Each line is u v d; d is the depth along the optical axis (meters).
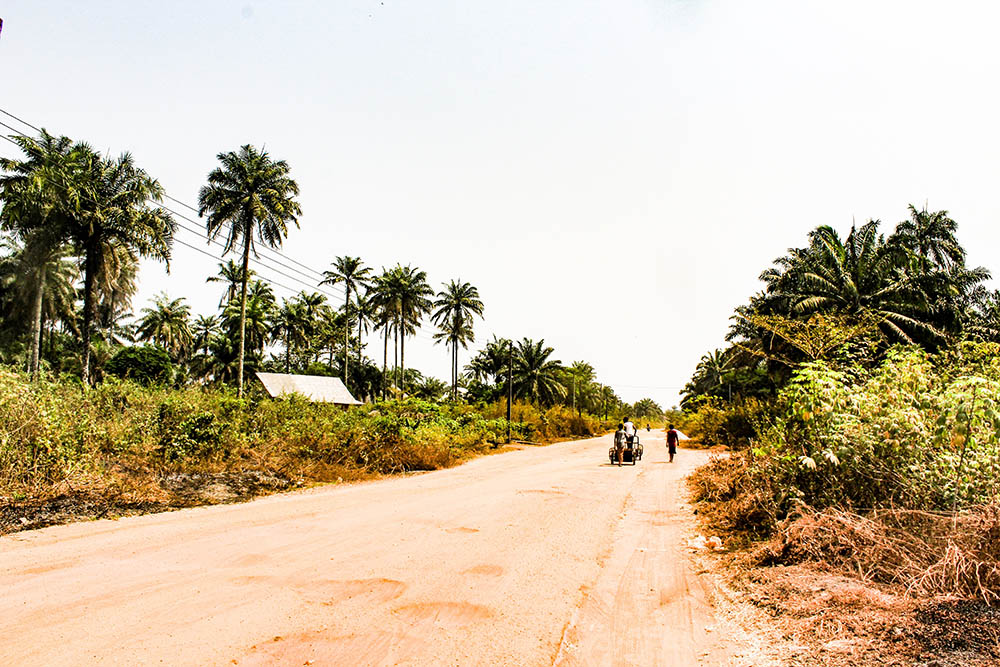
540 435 45.34
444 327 64.19
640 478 16.11
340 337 73.25
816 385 7.48
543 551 7.02
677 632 4.44
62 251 33.91
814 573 5.32
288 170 35.72
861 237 31.67
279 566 6.03
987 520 4.90
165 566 5.96
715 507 9.78
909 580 4.66
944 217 36.59
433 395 69.69
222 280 51.16
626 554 7.10
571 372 84.62
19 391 9.81
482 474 17.03
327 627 4.34
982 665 3.19
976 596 4.24
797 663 3.65
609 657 3.95
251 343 62.12
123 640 4.00
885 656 3.51
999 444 6.17
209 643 3.98
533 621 4.61
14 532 7.39
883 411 6.99
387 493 12.20
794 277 31.56
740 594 5.24
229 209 33.38
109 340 54.34
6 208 28.61
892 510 5.77
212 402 15.58
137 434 12.23
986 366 9.03
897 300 27.86
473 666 3.73
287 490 12.27
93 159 30.81
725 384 49.25
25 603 4.74
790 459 7.53
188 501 10.04
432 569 6.02
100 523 8.16
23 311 35.50
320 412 19.06
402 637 4.18
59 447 9.57
